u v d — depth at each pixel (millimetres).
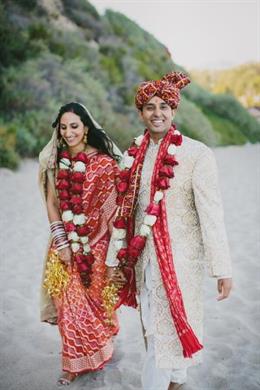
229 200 8781
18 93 12305
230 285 2627
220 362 3373
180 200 2691
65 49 15352
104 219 3182
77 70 14320
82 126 3109
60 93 13211
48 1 16422
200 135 16703
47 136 11531
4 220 7164
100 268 3152
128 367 3293
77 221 3104
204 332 3797
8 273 5105
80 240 3115
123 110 14688
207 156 2658
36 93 12672
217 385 3113
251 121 20641
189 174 2662
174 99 2699
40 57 14047
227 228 6902
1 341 3705
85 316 3105
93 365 3115
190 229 2725
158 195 2666
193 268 2729
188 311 2717
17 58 13609
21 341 3709
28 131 11461
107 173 3127
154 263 2709
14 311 4203
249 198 8938
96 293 3148
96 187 3129
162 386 2775
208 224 2594
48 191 3273
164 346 2691
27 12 15359
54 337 3775
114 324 3268
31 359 3459
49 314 3375
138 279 2871
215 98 20844
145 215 2742
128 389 3049
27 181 9477
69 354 3082
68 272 3145
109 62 16516
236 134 19109
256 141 19547
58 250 3133
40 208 7848
